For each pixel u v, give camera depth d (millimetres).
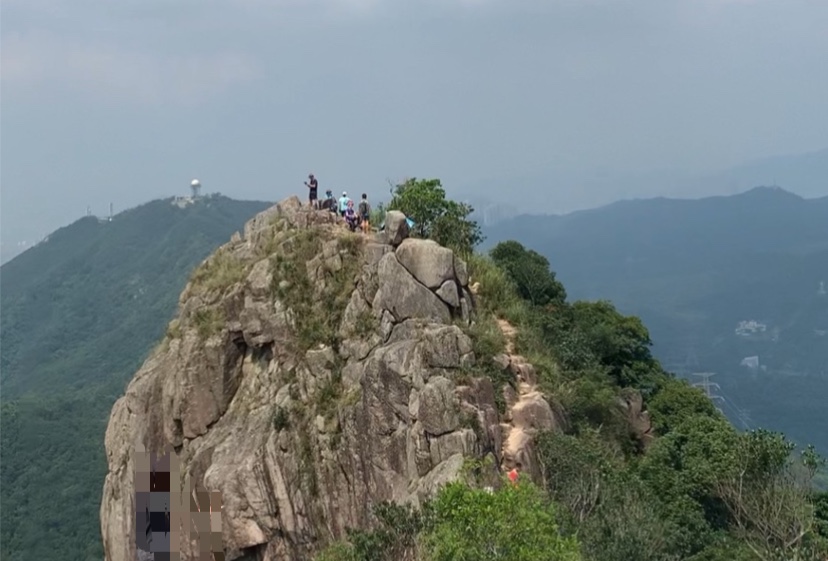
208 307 38812
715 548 30047
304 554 31750
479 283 38312
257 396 35562
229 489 32531
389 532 24312
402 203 40625
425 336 31000
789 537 31016
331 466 31812
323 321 35156
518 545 20797
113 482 40062
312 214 39875
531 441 30156
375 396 30938
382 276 33469
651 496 31281
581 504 27812
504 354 33031
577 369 38344
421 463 28797
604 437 35312
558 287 45969
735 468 33062
